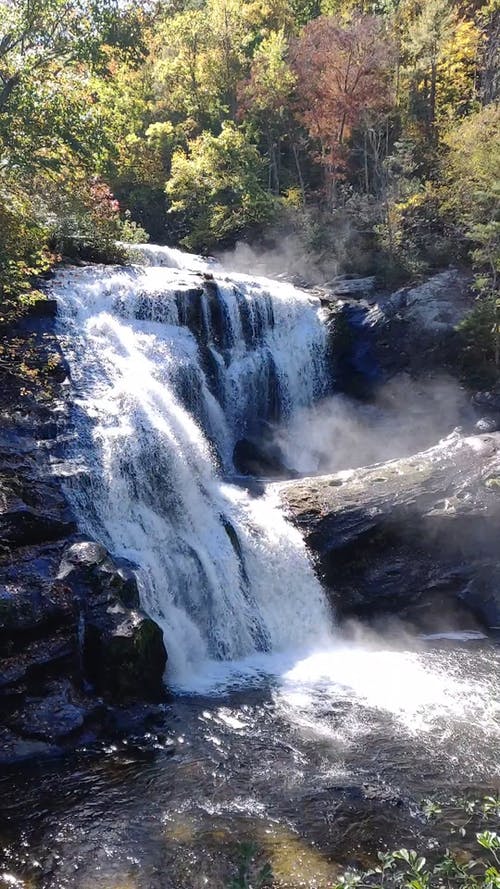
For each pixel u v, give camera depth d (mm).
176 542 15297
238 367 23438
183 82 50781
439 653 14734
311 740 10719
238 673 13461
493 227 25234
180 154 45094
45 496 13531
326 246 34031
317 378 26516
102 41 20000
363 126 42219
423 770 9961
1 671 10477
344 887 4617
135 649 11484
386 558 16750
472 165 31219
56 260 22453
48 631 11219
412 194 33844
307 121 41406
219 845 8234
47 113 18578
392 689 12703
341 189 42469
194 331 22016
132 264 25906
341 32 39875
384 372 26234
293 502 17625
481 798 9273
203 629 14570
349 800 9180
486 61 44156
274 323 25672
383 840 8383
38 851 8086
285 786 9492
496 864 7883
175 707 11680
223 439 22109
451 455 18812
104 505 14805
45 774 9562
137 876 7715
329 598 16234
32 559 12164
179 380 20109
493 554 16609
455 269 28781
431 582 16375
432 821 8766
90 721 10609
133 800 9078
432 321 25984
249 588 15547
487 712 11820
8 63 18578
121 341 19625
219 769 9836
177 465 16859
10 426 15203
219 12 49500
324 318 26703
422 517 16797
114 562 13094
